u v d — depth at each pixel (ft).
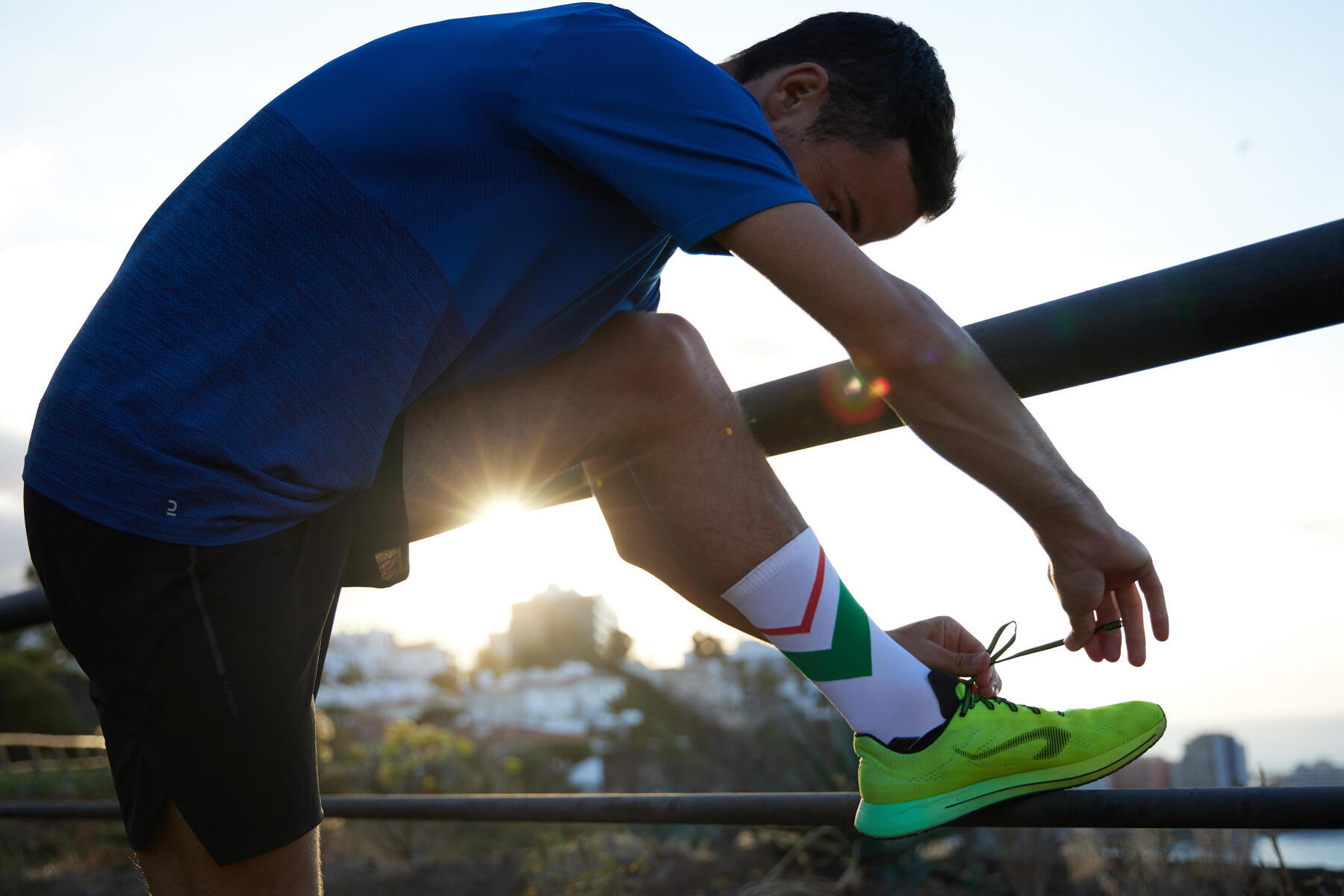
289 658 2.75
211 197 2.87
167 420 2.64
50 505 2.77
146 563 2.64
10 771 27.86
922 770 3.35
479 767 26.08
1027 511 2.82
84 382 2.76
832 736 16.87
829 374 3.50
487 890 14.29
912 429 2.84
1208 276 2.47
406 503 3.24
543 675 221.87
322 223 2.77
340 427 2.76
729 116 2.75
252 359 2.69
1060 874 11.57
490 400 3.31
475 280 2.87
